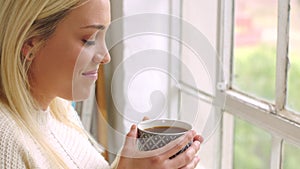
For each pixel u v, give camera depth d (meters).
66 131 1.07
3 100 0.89
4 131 0.84
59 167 0.92
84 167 1.04
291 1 1.27
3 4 0.84
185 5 1.69
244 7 1.54
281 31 1.27
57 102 1.06
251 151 1.49
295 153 1.30
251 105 1.40
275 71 1.31
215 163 1.58
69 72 0.88
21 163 0.84
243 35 1.53
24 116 0.90
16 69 0.87
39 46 0.87
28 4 0.83
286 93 1.29
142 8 1.68
